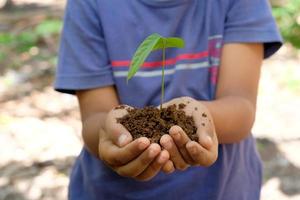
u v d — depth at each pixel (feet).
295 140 6.01
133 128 2.01
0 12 12.84
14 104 7.29
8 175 5.35
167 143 1.86
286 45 8.95
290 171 5.33
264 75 7.96
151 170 1.95
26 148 5.96
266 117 6.64
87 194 2.66
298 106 6.95
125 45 2.48
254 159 2.77
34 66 8.69
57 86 2.54
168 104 2.19
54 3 13.82
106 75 2.50
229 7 2.55
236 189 2.60
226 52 2.53
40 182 5.21
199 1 2.53
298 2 9.49
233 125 2.34
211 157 1.96
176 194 2.50
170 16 2.47
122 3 2.49
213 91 2.54
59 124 6.61
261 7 2.59
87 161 2.64
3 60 8.95
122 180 2.52
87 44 2.52
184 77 2.48
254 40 2.52
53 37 9.88
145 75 2.47
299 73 7.95
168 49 2.48
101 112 2.45
